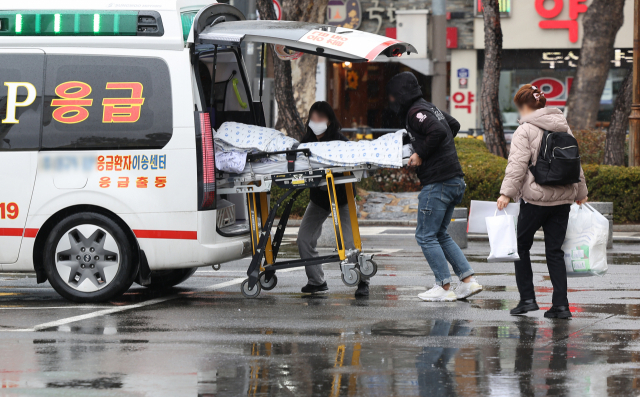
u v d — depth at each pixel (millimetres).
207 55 18766
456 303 17531
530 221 15648
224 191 17750
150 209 17016
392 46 17625
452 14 61812
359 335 14195
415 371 11758
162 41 17141
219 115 19547
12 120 17234
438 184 17250
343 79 62562
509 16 61125
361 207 40812
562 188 15398
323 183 17516
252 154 17516
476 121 62312
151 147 17031
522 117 15680
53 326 15047
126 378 11438
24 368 11977
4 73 17312
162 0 17359
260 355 12734
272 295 18781
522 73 61688
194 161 17031
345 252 17953
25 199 17188
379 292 19109
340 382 11211
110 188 17047
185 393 10734
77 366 12086
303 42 16859
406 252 28000
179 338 13977
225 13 18500
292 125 42000
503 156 45094
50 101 17219
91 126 17125
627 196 36625
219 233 17453
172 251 17125
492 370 11812
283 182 17547
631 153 38531
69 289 17359
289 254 27281
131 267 17250
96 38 17266
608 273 22234
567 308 15680
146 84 17125
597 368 11914
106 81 17188
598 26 55531
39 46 17328
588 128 55844
